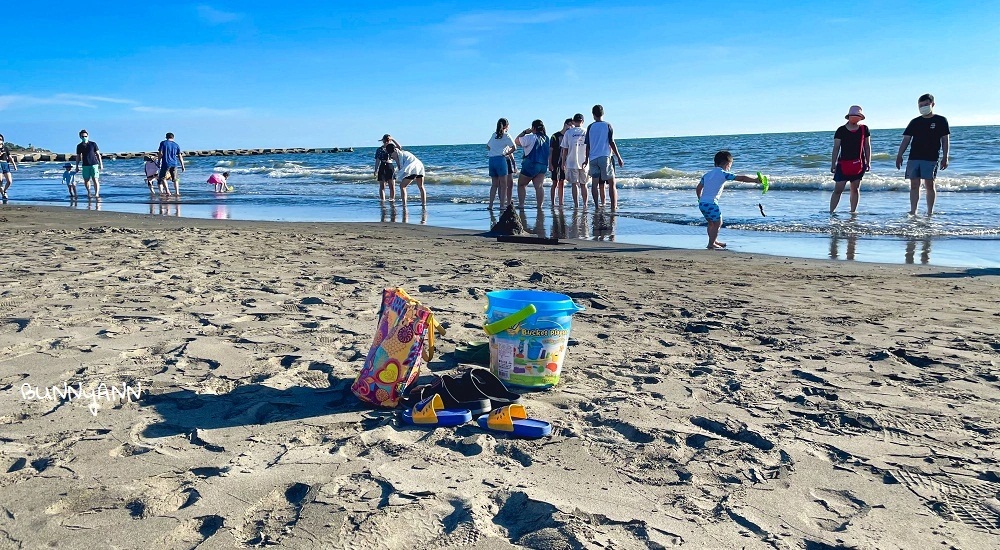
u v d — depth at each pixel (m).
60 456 2.74
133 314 5.04
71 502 2.38
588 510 2.38
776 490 2.56
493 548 2.15
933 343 4.54
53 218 12.95
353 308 5.32
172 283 6.24
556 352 3.64
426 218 13.27
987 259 8.18
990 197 14.86
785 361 4.14
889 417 3.25
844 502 2.48
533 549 2.14
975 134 44.00
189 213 15.04
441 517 2.33
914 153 11.32
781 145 41.69
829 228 10.79
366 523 2.26
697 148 45.53
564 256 8.30
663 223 11.96
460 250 8.73
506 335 3.66
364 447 2.89
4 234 10.02
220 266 7.25
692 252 8.77
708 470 2.72
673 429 3.10
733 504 2.45
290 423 3.12
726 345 4.48
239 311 5.19
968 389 3.65
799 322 5.11
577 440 2.99
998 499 2.50
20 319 4.82
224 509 2.35
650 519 2.34
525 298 3.95
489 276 6.82
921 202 14.15
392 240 9.74
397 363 3.34
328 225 11.94
